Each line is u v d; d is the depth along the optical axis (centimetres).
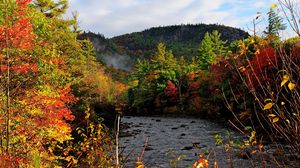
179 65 6550
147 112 5888
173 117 5088
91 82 2723
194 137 2555
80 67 2950
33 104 802
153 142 2414
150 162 1641
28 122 780
